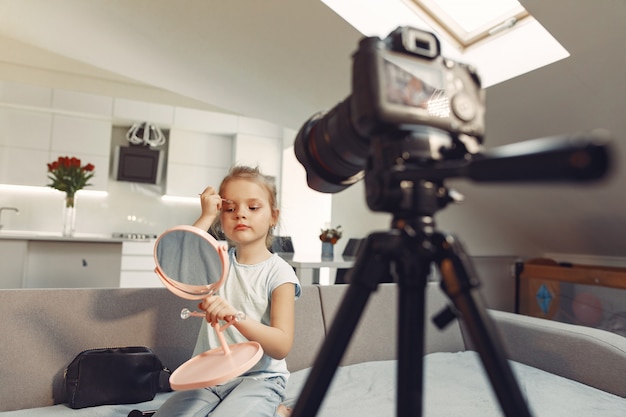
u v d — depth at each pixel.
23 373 1.15
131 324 1.30
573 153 0.22
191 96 4.20
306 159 0.66
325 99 3.01
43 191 5.14
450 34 2.29
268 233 1.28
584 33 1.70
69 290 1.24
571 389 1.37
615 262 3.48
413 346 0.44
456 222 3.80
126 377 1.16
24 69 4.91
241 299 1.09
